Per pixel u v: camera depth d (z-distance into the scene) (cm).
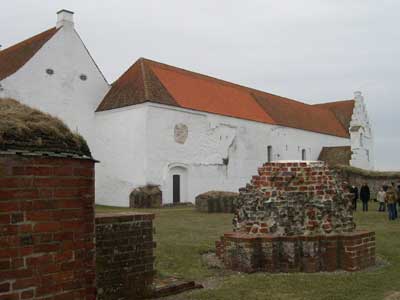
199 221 1694
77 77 2959
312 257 763
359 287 650
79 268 413
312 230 785
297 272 761
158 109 2800
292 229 788
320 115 4997
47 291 384
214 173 3161
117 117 2912
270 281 691
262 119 3709
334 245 773
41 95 2752
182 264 864
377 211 2217
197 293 638
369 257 819
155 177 2758
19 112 418
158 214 2047
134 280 603
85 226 422
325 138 4675
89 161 430
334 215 805
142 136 2741
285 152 3972
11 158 364
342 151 4559
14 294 362
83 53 3003
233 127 3359
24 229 370
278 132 3878
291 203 800
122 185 2847
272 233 790
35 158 379
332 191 819
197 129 3058
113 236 580
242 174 3419
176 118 2912
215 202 2161
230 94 3747
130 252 600
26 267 370
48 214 388
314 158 4466
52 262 389
